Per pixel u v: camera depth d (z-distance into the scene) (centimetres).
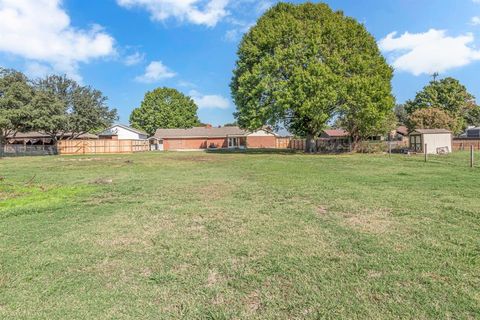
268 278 363
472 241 469
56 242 499
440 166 1628
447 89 5359
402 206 705
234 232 537
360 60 2906
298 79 2770
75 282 360
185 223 602
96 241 502
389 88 3031
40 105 3503
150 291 338
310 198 822
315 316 286
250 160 2288
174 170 1667
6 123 3200
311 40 2906
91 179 1316
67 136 4916
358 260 407
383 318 280
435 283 341
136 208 738
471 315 282
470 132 4816
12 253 452
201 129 6078
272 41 3045
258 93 3019
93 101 4388
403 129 5247
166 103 7338
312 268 386
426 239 481
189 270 390
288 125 3450
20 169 1848
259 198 838
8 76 3456
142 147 5119
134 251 457
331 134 5503
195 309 302
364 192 893
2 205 797
